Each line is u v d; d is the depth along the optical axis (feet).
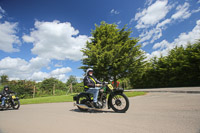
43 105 26.11
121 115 13.51
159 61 83.35
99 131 8.94
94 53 47.39
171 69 74.49
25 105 28.02
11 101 23.06
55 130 9.53
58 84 66.13
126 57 50.88
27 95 54.65
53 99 35.91
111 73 53.36
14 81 55.52
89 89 15.96
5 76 62.69
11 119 13.97
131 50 54.13
